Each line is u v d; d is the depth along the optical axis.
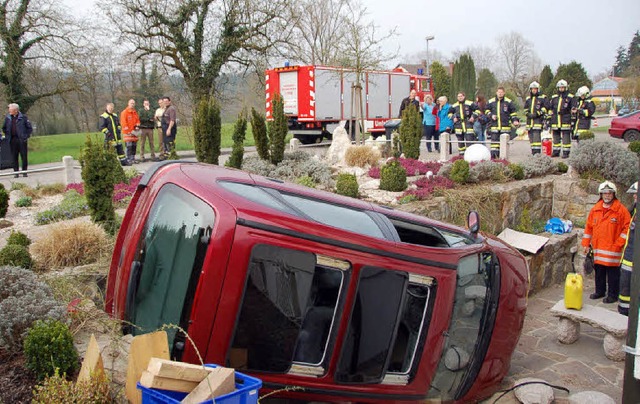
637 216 4.30
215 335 3.71
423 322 4.71
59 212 10.03
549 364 7.11
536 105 16.80
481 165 12.66
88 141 8.20
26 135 15.13
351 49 17.77
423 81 27.27
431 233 5.46
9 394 3.77
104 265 6.49
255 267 3.83
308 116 21.84
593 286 10.80
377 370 4.42
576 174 12.83
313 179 12.38
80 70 26.84
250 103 28.50
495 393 6.08
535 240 10.51
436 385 5.05
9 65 26.20
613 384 6.56
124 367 3.91
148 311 3.96
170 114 17.38
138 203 4.41
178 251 3.90
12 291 4.67
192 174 4.30
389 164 11.71
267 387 3.94
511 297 5.95
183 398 3.16
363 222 4.75
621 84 46.09
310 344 4.09
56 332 4.00
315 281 4.07
